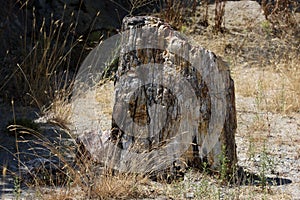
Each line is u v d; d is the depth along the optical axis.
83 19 12.45
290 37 13.84
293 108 9.35
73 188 5.62
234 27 14.09
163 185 5.84
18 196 5.27
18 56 10.67
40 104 9.00
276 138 7.75
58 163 6.18
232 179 5.97
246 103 9.66
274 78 11.17
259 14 14.62
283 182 6.08
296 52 13.09
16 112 8.72
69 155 6.59
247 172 6.31
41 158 6.21
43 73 9.61
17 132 7.52
